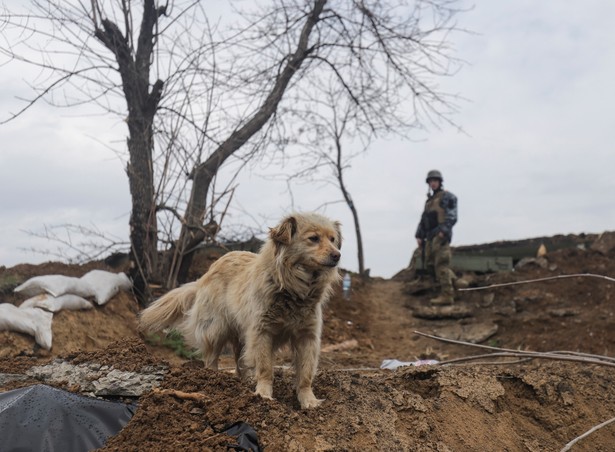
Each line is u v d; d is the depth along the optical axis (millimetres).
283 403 5953
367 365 10656
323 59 13492
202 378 5613
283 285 5758
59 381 6188
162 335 9898
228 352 9953
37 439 4980
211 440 4754
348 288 15695
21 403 5258
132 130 11586
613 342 12016
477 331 13422
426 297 15812
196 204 12078
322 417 5309
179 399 5227
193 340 7023
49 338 8781
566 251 16250
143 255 11484
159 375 5988
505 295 14969
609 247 15875
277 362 9969
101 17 11133
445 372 6609
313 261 5738
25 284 9516
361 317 14500
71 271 11547
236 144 12289
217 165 12094
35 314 8938
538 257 16359
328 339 12742
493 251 17312
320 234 5855
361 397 5754
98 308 10125
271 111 12719
